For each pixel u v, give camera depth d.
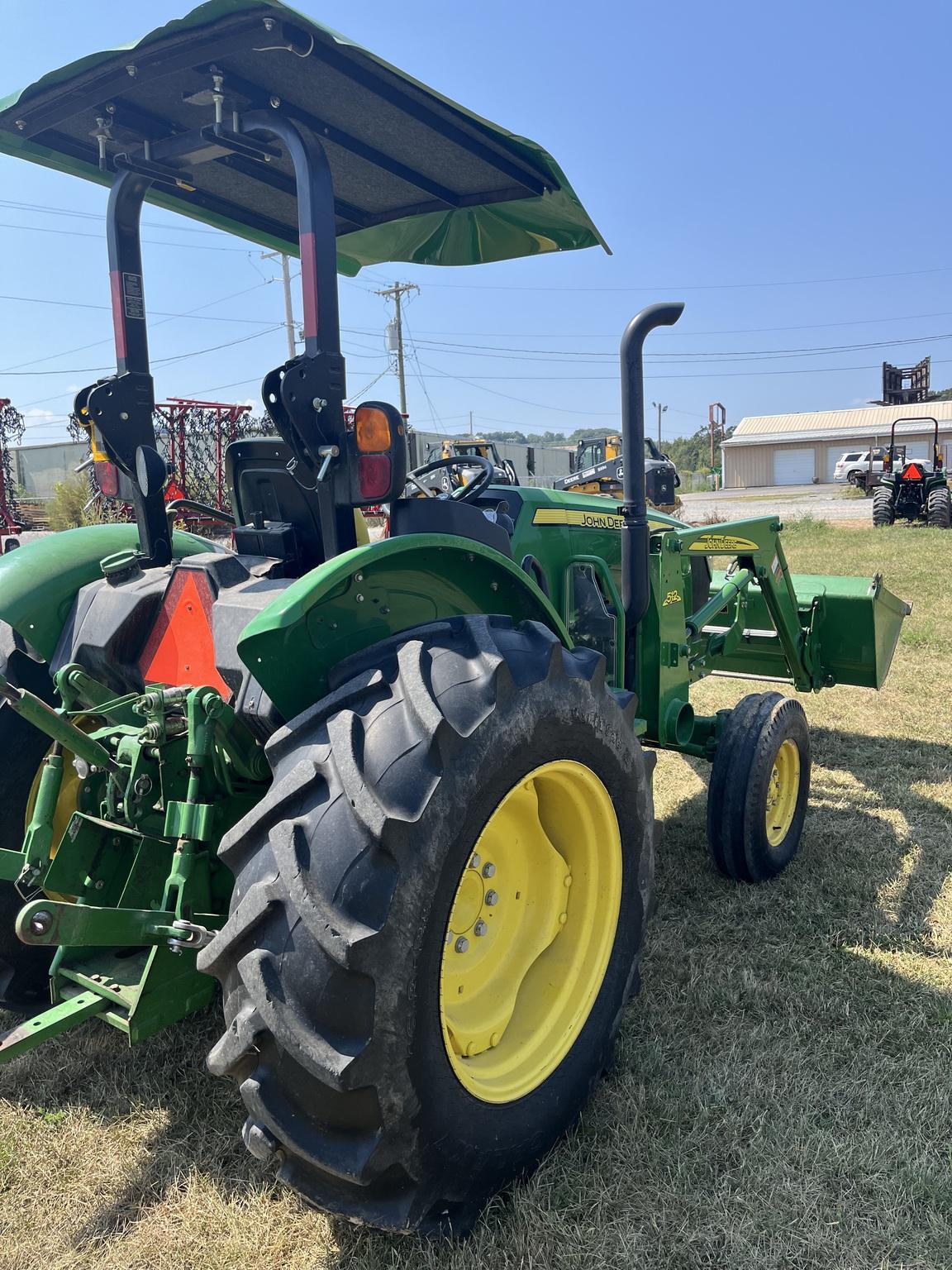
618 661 3.59
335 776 1.70
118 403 2.56
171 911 1.94
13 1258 1.90
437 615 2.19
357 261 3.64
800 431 48.50
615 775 2.24
